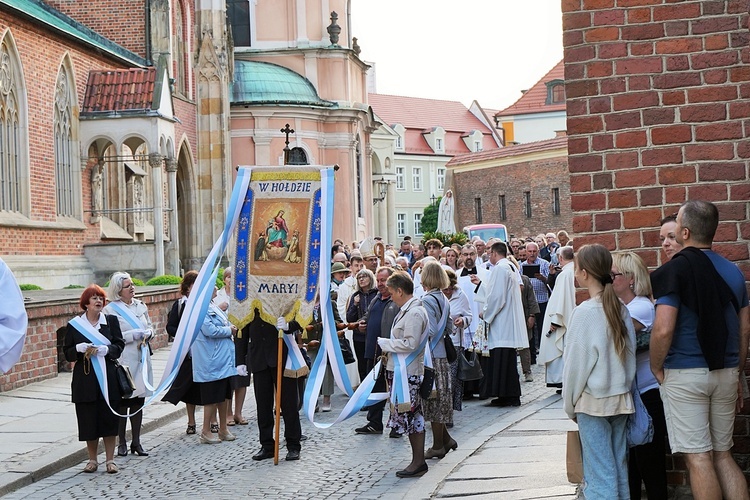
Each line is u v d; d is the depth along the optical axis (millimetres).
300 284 13289
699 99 8820
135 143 36594
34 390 18812
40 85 32312
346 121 53062
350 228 53219
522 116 110375
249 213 13641
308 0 53812
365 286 17344
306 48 53312
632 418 8227
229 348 14672
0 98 30078
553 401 16844
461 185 69312
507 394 16781
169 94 36312
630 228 8945
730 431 7852
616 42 8953
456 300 16156
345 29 55062
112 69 37031
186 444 14578
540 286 23641
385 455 13141
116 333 12844
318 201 13531
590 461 8156
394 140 95250
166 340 27422
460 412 16422
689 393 7723
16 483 11812
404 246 30578
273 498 10844
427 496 9883
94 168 35875
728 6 8766
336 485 11383
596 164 9008
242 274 13523
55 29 32594
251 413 17312
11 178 30781
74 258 33906
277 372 13016
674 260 7805
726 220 8773
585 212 9039
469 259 20406
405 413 11539
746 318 7992
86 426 12570
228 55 47469
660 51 8883
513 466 10875
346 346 17297
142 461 13406
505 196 65312
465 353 17266
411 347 11523
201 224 46562
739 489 7805
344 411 12125
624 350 8055
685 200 8852
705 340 7684
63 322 21031
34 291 25953
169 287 28016
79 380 12586
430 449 12711
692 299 7695
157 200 34875
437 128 109938
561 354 17281
